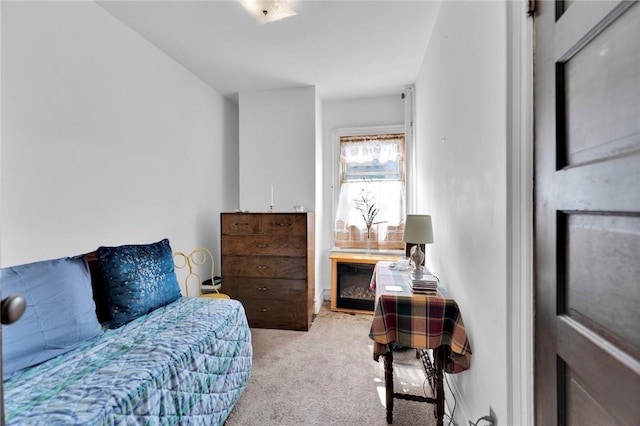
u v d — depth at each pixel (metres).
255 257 2.90
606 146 0.59
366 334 2.72
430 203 2.39
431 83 2.31
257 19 2.04
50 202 1.58
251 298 2.92
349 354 2.33
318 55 2.58
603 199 0.60
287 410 1.67
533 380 0.90
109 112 1.96
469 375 1.42
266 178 3.36
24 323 1.12
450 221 1.77
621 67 0.55
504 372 1.01
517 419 0.96
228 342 1.62
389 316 1.53
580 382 0.67
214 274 3.27
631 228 0.52
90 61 1.82
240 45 2.40
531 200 0.91
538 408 0.87
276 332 2.78
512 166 0.98
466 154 1.46
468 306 1.43
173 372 1.18
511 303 0.98
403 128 3.54
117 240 2.02
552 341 0.79
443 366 1.50
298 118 3.28
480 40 1.26
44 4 1.55
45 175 1.56
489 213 1.17
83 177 1.77
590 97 0.64
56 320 1.21
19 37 1.44
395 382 1.96
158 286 1.77
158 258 1.87
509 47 0.98
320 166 3.56
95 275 1.63
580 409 0.67
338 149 3.76
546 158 0.82
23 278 1.18
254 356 2.30
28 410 0.88
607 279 0.59
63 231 1.65
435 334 1.48
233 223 2.94
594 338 0.62
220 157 3.45
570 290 0.72
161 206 2.46
